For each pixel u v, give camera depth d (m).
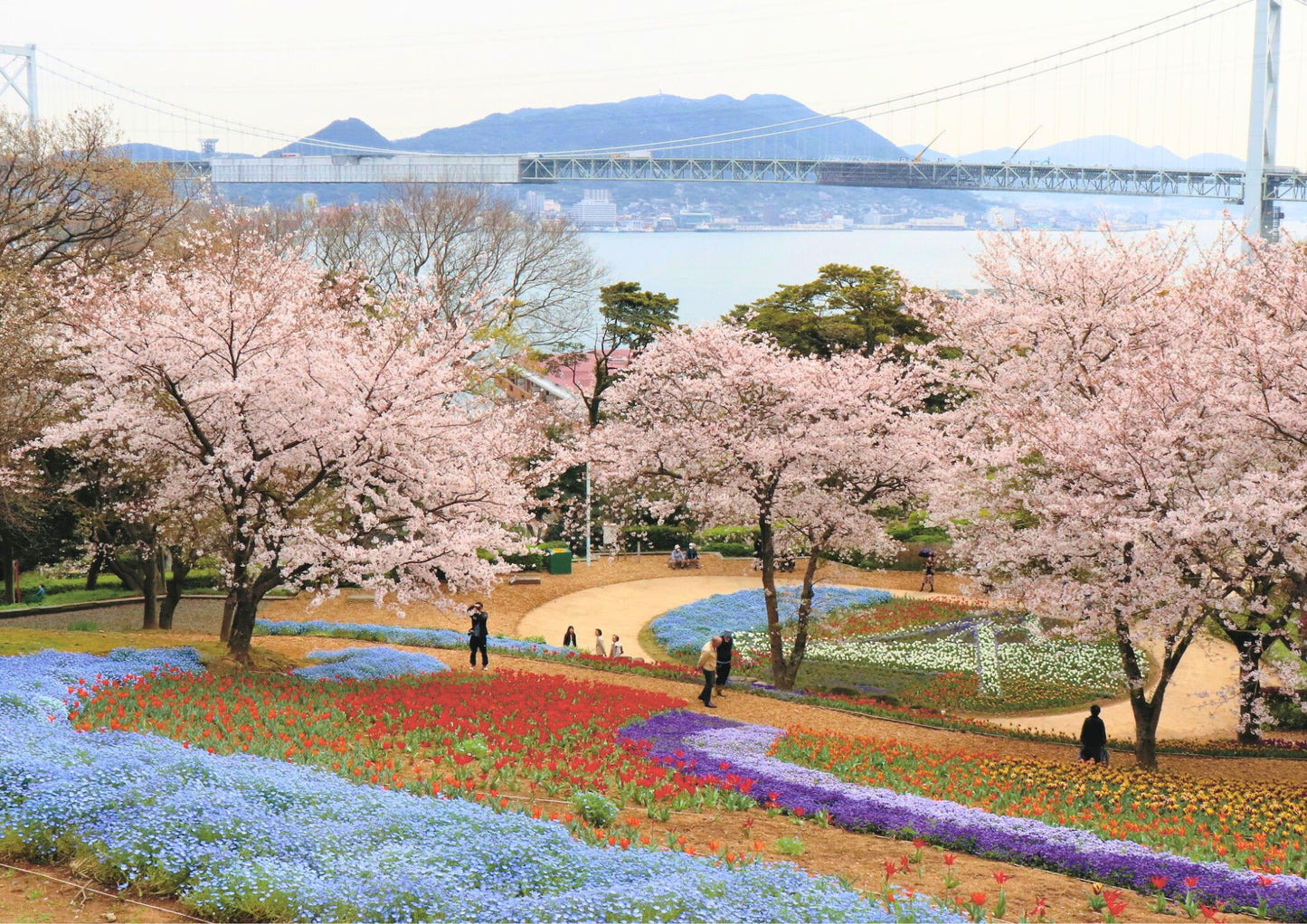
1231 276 29.66
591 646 40.50
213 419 25.06
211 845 10.58
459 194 74.75
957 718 31.08
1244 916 12.45
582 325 70.81
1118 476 22.97
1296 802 19.33
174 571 35.44
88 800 11.12
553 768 17.20
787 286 61.81
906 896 11.59
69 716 16.88
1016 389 32.66
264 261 27.33
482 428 27.20
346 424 23.78
